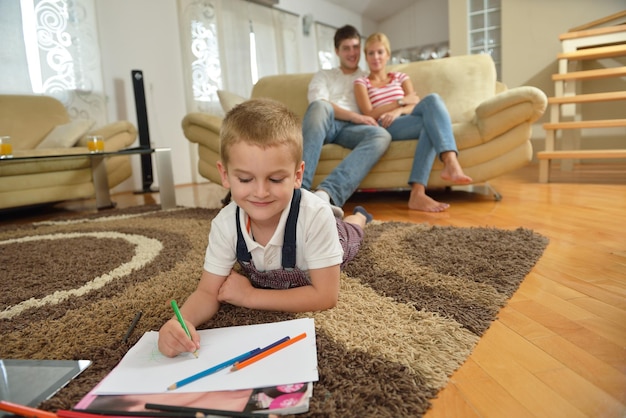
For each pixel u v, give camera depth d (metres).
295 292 0.85
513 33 3.79
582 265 1.13
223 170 0.81
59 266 1.33
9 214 2.77
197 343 0.70
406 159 2.23
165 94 4.13
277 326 0.77
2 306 1.00
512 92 2.01
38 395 0.61
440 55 6.66
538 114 2.03
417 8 6.81
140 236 1.71
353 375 0.63
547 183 2.74
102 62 3.60
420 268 1.11
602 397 0.59
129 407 0.55
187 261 1.31
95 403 0.57
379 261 1.19
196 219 2.04
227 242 0.85
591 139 3.64
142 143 3.69
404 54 7.18
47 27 3.21
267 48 5.09
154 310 0.91
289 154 0.73
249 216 0.82
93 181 2.76
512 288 0.97
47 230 1.96
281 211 0.82
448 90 2.62
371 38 2.47
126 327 0.83
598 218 1.66
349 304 0.89
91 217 2.29
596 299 0.92
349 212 2.09
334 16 6.30
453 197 2.39
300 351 0.67
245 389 0.59
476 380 0.64
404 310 0.85
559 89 3.07
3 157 2.07
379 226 1.62
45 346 0.77
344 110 2.32
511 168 2.14
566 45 3.21
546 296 0.94
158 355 0.69
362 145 2.10
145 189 3.75
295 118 0.79
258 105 0.76
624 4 3.49
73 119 3.39
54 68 3.27
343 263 1.13
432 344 0.72
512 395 0.60
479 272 1.08
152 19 3.99
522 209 1.92
